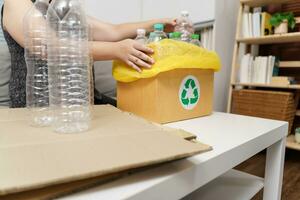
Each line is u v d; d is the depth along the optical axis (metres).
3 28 0.96
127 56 0.80
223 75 2.26
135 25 1.24
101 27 1.27
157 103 0.77
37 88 0.79
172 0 2.08
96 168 0.34
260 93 2.06
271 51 2.39
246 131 0.74
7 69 1.14
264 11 2.29
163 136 0.49
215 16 1.99
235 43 2.17
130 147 0.43
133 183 0.40
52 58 0.70
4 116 0.65
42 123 0.58
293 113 2.10
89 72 0.74
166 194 0.43
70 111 0.66
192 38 0.93
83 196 0.35
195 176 0.49
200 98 0.91
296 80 2.24
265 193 0.95
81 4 0.75
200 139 0.65
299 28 2.06
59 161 0.36
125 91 0.87
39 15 0.77
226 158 0.57
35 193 0.32
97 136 0.48
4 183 0.30
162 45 0.76
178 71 0.80
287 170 1.80
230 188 0.96
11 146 0.42
